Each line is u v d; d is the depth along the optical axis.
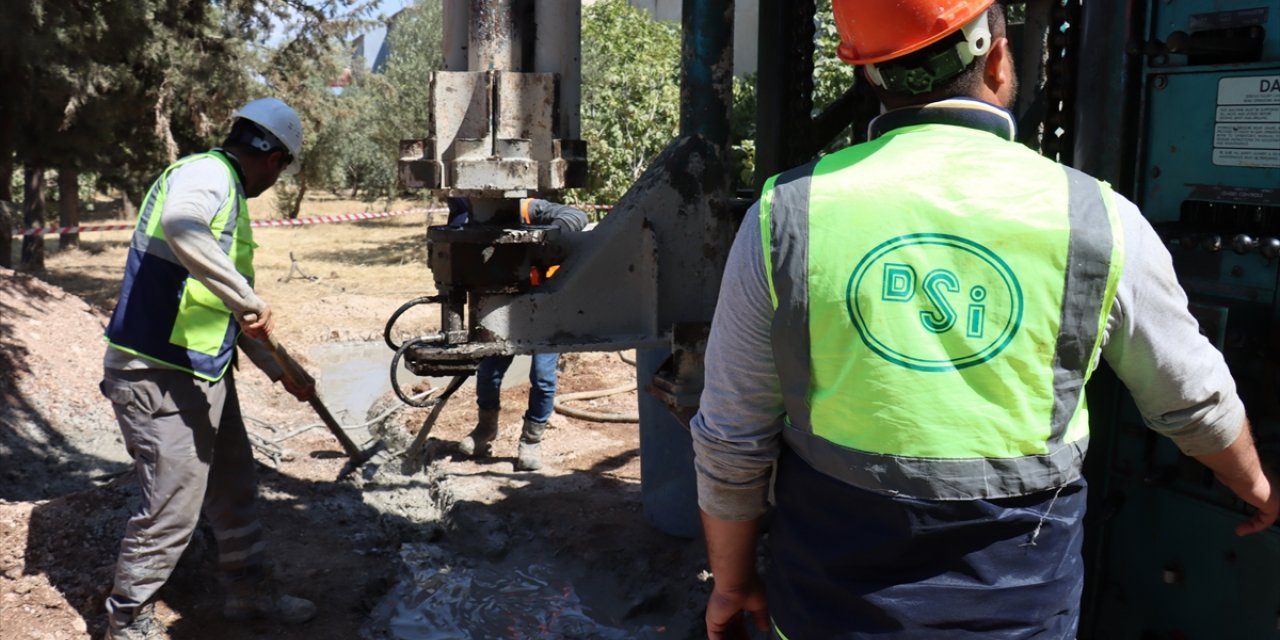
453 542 4.82
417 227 23.16
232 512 3.90
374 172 26.03
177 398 3.51
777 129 4.13
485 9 3.01
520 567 4.57
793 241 1.49
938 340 1.43
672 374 3.41
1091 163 2.75
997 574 1.48
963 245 1.43
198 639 3.83
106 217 24.53
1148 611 2.70
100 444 6.55
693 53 3.33
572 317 3.31
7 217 11.61
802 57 4.08
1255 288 2.37
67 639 3.68
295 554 4.62
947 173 1.47
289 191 24.36
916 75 1.55
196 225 3.40
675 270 3.37
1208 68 2.45
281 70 13.36
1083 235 1.41
